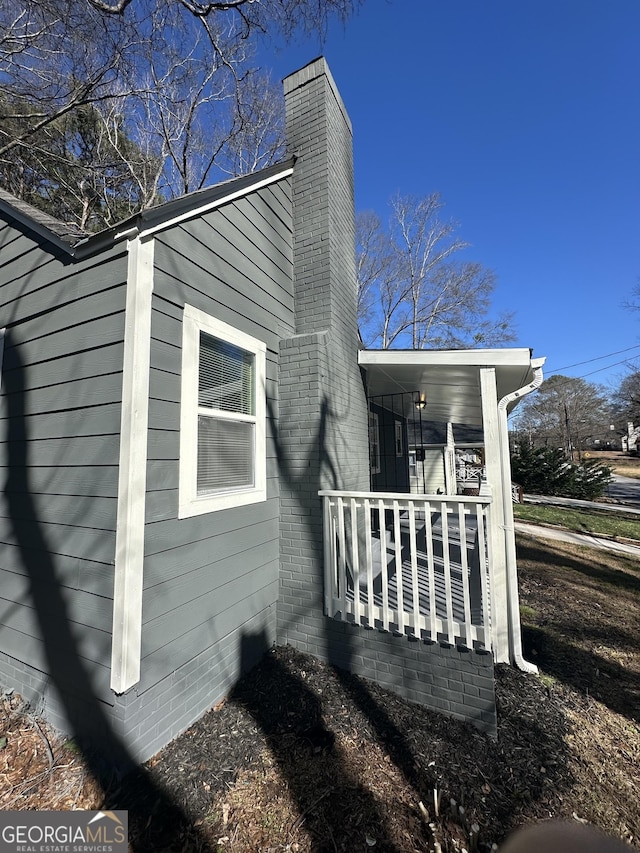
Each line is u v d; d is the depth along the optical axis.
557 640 4.08
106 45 6.75
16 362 2.96
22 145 7.70
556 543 8.52
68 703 2.36
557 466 18.36
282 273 4.12
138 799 1.96
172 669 2.38
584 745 2.56
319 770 2.20
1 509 2.93
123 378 2.23
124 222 2.25
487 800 2.06
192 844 1.76
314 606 3.37
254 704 2.74
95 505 2.29
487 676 2.62
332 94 4.62
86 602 2.28
